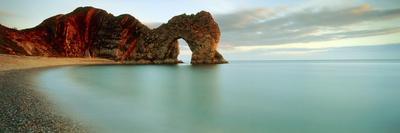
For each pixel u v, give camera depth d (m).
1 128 11.09
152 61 108.44
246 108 20.30
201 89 31.97
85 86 30.16
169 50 108.12
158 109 19.05
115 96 23.75
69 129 12.13
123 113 16.75
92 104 19.05
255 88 33.34
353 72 67.88
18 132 10.80
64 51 118.06
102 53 120.31
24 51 95.38
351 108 20.81
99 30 128.62
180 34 101.69
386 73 63.22
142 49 111.19
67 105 17.66
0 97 17.64
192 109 19.58
